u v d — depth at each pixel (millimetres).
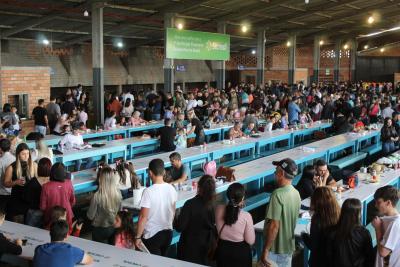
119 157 11469
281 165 4793
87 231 7832
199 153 10453
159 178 5332
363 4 24750
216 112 16453
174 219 5660
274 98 20875
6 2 14977
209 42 20594
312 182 6969
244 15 22062
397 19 29828
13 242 4836
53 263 4113
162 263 4504
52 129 13875
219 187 7539
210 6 20375
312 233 4324
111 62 25203
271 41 32469
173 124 14039
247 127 14305
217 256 4781
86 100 17875
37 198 6176
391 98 21781
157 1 18109
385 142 12844
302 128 15312
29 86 15195
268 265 4734
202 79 31641
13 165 6605
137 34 23875
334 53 37062
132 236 5191
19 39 20438
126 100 16562
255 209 9133
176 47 18703
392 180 8188
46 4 16203
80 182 7672
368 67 37906
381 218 4191
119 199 5840
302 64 37094
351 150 13406
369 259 4094
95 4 16453
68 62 23000
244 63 34156
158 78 28062
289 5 22641
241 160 11875
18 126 12633
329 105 18641
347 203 4137
